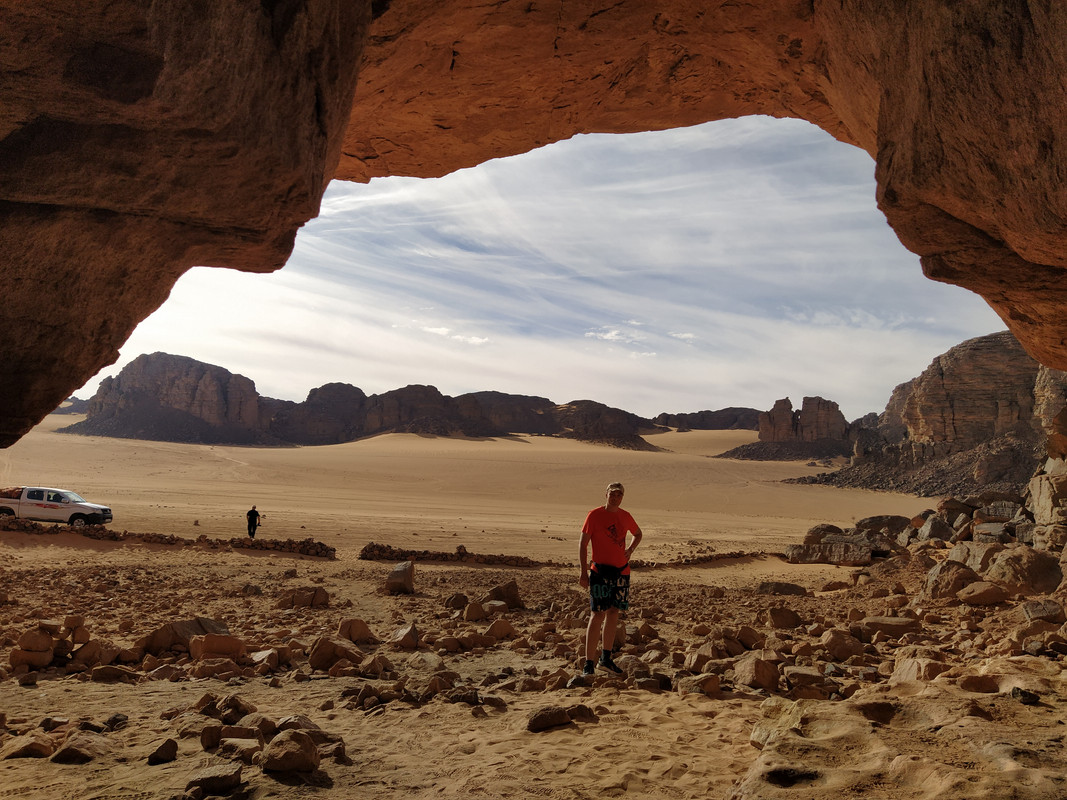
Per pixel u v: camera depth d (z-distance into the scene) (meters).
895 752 3.22
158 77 3.72
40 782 3.63
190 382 195.75
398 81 8.69
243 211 4.85
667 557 27.39
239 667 6.54
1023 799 2.68
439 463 110.88
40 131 4.00
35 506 25.62
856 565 21.78
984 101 4.70
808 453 176.75
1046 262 5.36
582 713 4.83
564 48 8.41
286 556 21.75
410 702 5.34
